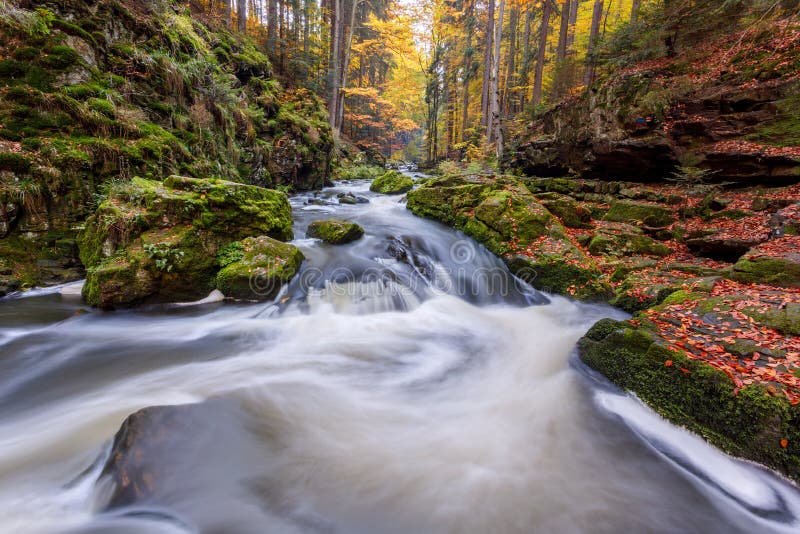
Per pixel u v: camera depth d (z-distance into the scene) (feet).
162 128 28.30
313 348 16.93
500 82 91.81
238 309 19.85
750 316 12.73
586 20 81.56
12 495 8.39
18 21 22.12
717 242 21.65
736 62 29.94
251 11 87.04
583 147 37.45
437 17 85.66
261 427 11.04
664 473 9.96
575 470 10.07
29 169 20.12
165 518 7.80
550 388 14.12
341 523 8.21
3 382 13.07
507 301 23.29
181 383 13.34
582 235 27.61
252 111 45.34
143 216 19.95
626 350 13.30
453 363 16.48
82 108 22.86
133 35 30.01
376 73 143.23
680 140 30.76
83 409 11.60
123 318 18.19
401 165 129.80
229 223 22.40
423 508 8.72
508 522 8.43
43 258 20.43
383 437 11.29
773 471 9.07
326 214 37.50
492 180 35.32
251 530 7.80
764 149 26.02
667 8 35.55
